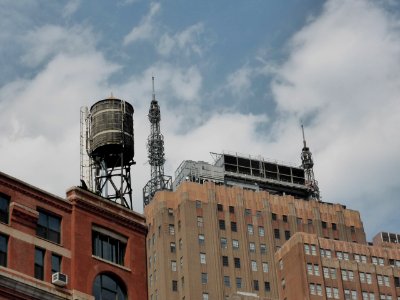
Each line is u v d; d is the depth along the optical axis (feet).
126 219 239.50
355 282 633.20
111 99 278.26
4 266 203.92
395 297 638.12
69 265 217.97
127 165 272.10
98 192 263.49
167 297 647.97
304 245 637.30
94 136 272.10
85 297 216.33
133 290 230.68
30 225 213.25
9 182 213.87
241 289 655.76
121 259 234.99
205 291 646.33
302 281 618.85
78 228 224.53
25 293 203.92
